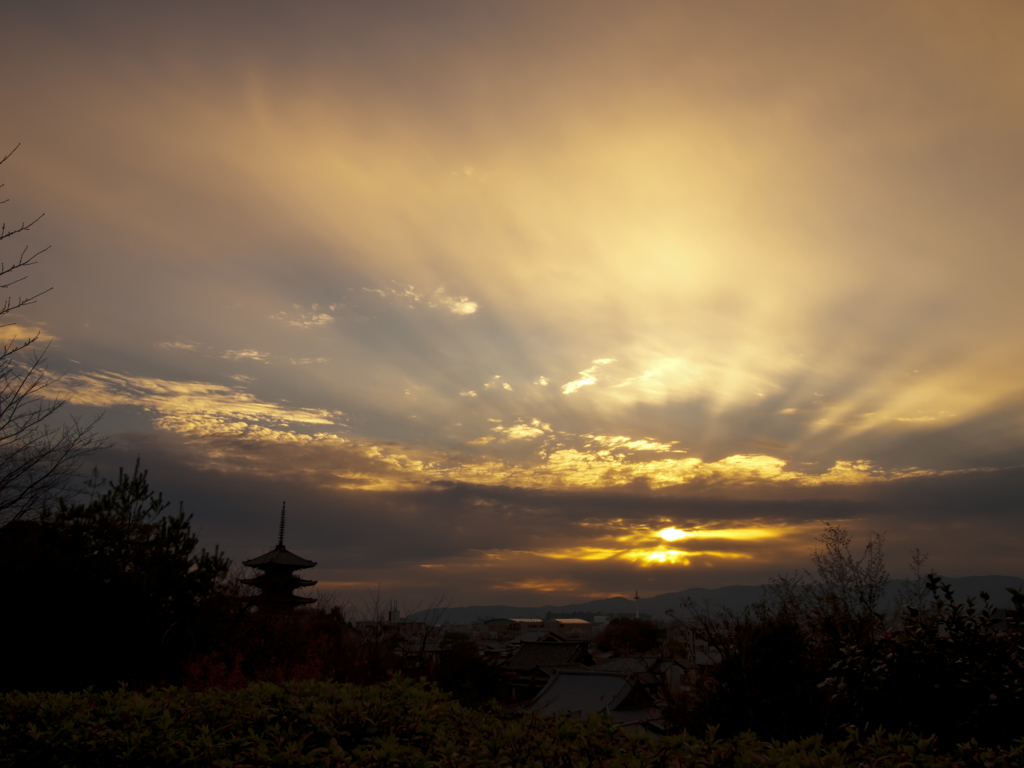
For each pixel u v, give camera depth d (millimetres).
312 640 17344
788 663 9594
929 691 6172
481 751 5039
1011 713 5664
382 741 5328
